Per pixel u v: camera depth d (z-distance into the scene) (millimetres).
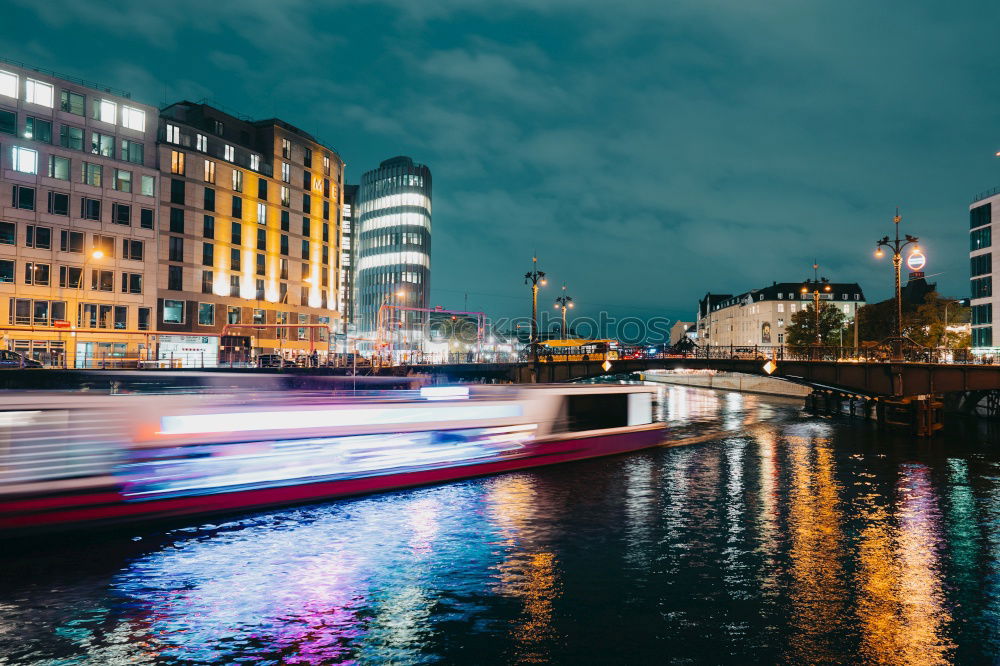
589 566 18188
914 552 19922
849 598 16078
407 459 23656
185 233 74875
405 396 26172
